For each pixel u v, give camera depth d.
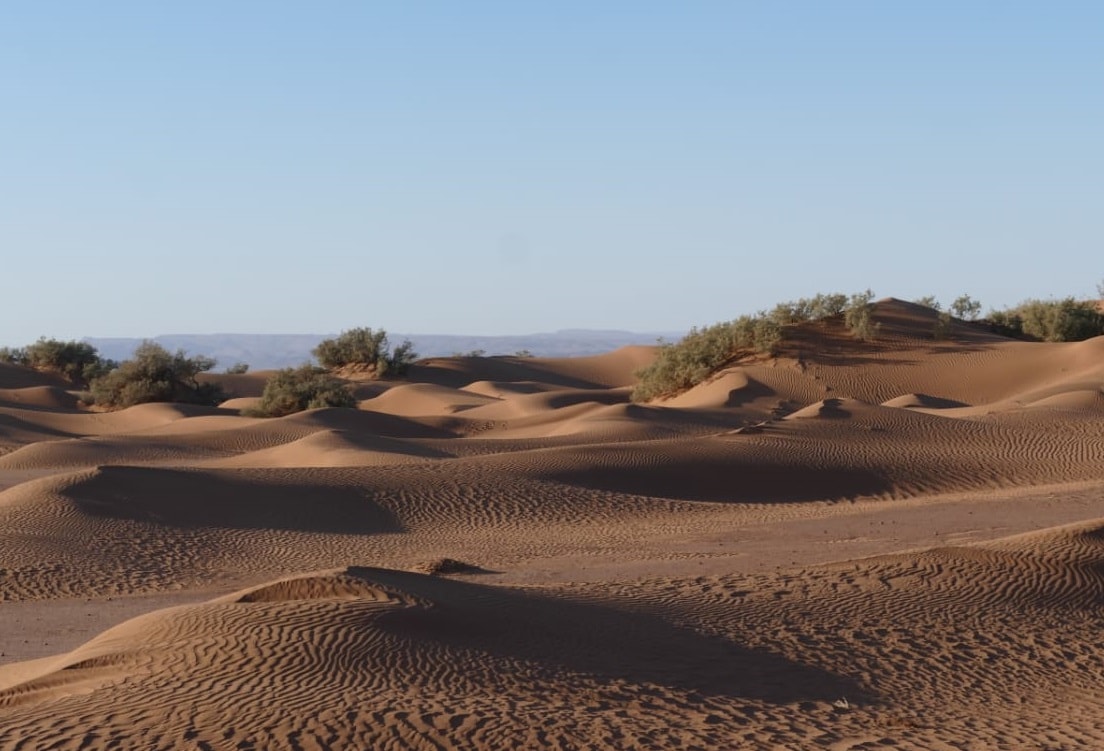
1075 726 11.82
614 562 23.97
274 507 30.08
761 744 10.39
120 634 13.07
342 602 13.51
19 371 103.00
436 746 9.47
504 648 12.95
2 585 22.48
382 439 47.84
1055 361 66.31
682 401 66.50
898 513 30.92
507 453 38.06
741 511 32.09
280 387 72.69
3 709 10.72
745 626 15.63
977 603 17.12
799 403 63.22
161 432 56.59
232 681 10.92
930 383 66.06
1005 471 38.28
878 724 11.57
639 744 10.01
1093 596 17.70
